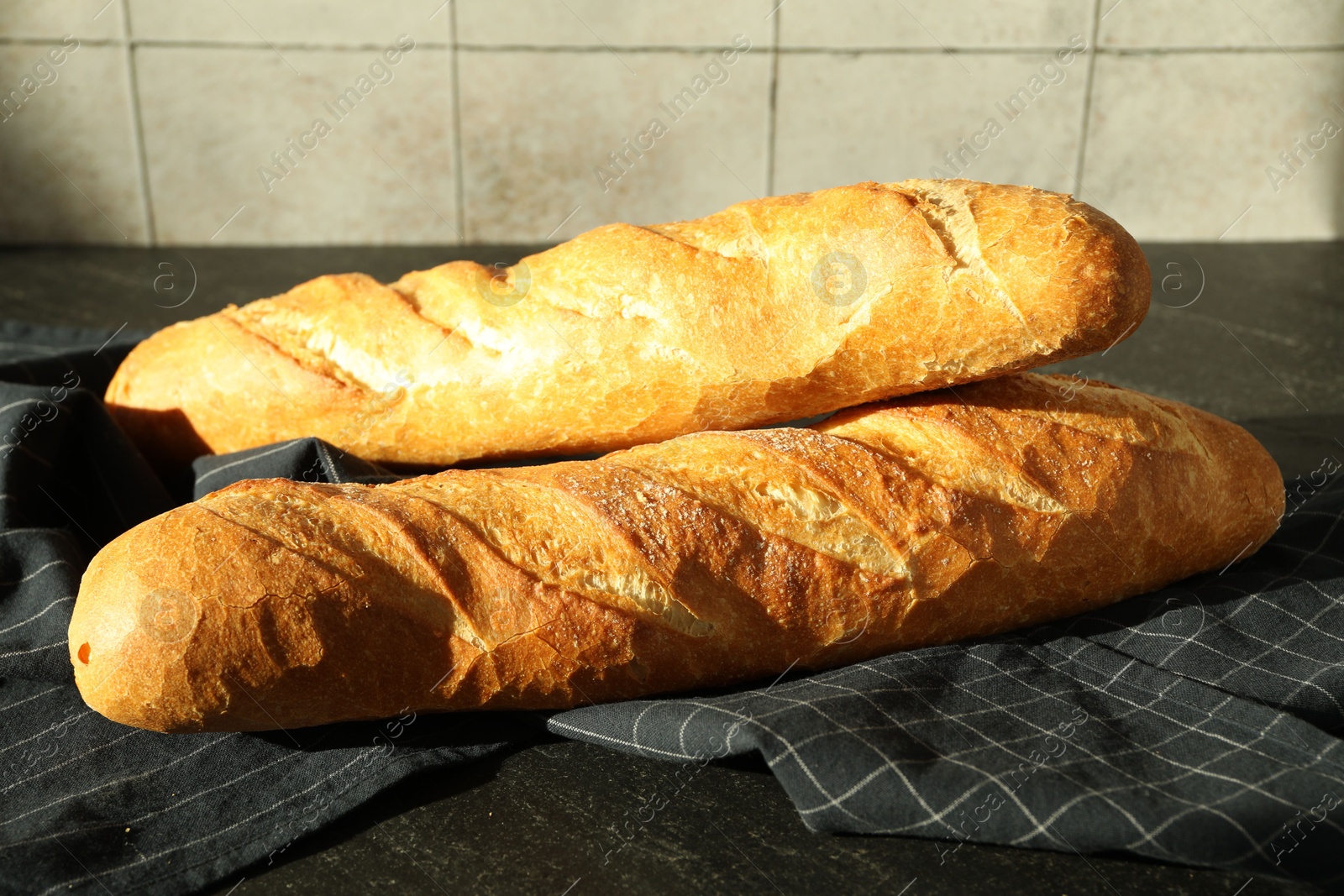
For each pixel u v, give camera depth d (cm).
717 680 48
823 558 47
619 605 46
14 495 52
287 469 53
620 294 52
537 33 121
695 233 53
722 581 47
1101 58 126
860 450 49
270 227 126
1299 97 129
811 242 51
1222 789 43
